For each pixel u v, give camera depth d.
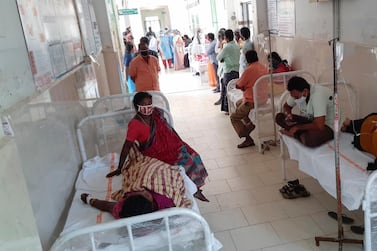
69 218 1.84
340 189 1.95
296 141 2.60
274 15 4.77
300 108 2.73
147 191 1.75
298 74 3.63
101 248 1.51
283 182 3.00
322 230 2.30
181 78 9.14
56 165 1.90
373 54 2.70
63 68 2.29
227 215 2.61
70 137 2.34
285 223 2.43
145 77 4.64
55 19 2.25
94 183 2.22
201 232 1.54
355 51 2.93
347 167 2.09
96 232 1.53
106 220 1.75
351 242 2.05
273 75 3.60
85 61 3.21
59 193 1.88
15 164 0.99
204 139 4.32
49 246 1.57
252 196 2.84
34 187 1.50
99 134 3.00
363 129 2.23
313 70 3.76
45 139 1.76
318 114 2.48
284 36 4.50
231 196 2.87
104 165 2.47
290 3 4.20
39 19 1.84
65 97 2.32
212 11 9.73
